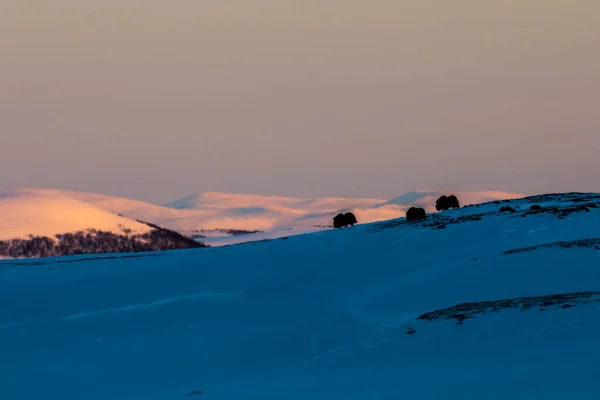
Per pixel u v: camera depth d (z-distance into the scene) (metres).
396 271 173.88
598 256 149.50
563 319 105.12
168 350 129.38
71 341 140.38
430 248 189.12
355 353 109.12
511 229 195.50
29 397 105.81
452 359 96.12
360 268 180.50
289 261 197.25
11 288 190.00
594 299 113.06
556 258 150.62
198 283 185.12
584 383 71.81
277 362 116.69
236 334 135.38
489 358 92.88
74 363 124.56
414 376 86.38
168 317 152.88
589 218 198.38
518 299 121.25
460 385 77.44
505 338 102.38
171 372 116.12
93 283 192.12
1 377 116.50
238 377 107.94
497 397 70.88
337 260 190.12
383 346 108.62
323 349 120.19
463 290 141.38
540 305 113.25
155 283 188.88
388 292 149.50
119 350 131.62
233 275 190.00
